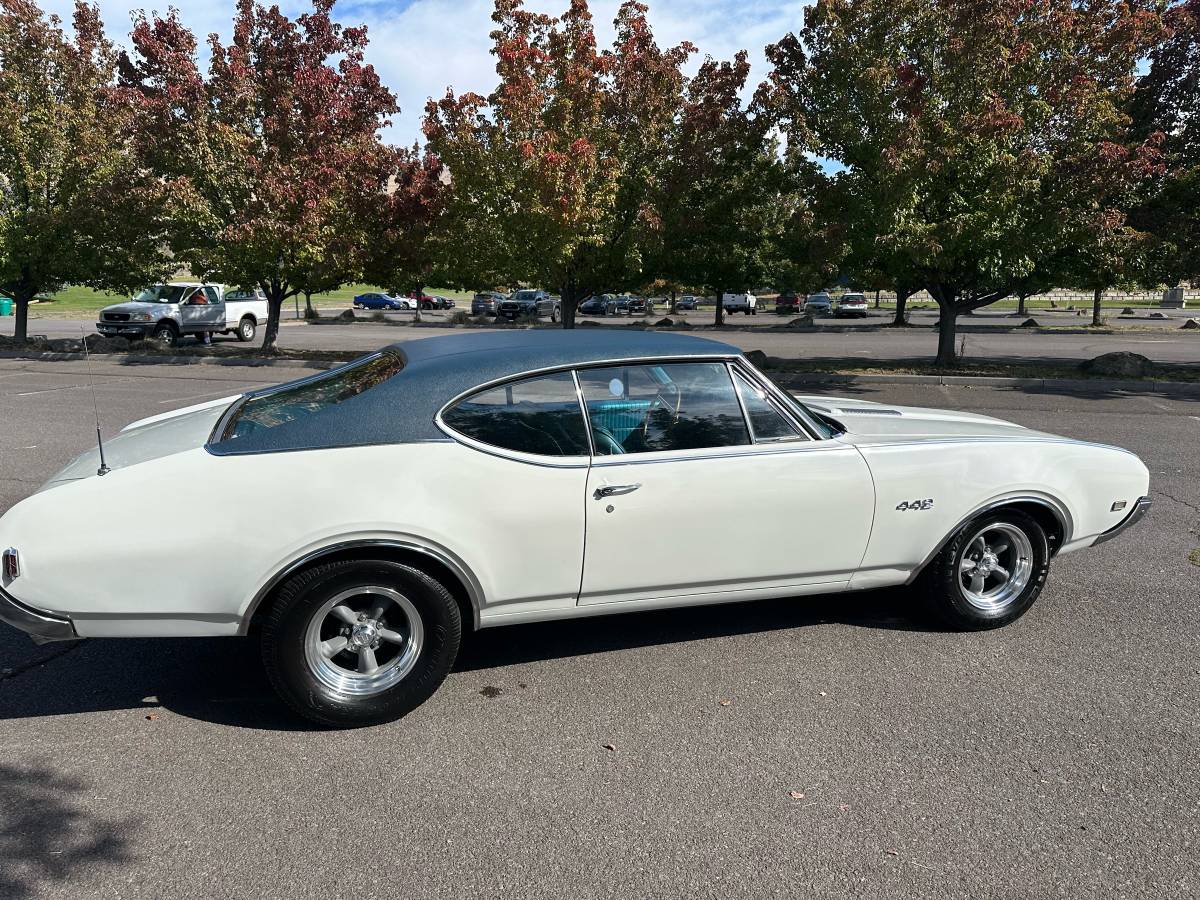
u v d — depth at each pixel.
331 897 2.42
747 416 3.78
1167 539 5.86
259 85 19.05
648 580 3.64
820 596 4.81
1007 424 4.74
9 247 19.69
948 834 2.70
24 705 3.54
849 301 52.19
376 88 20.16
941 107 13.80
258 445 3.25
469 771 3.06
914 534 3.98
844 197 15.02
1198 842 2.66
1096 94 13.72
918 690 3.67
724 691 3.67
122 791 2.93
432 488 3.28
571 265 18.62
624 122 17.48
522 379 3.49
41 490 3.29
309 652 3.27
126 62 20.11
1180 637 4.22
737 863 2.56
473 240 18.34
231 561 3.13
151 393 13.55
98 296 57.75
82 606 3.09
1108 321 47.94
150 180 18.75
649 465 3.54
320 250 18.70
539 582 3.50
